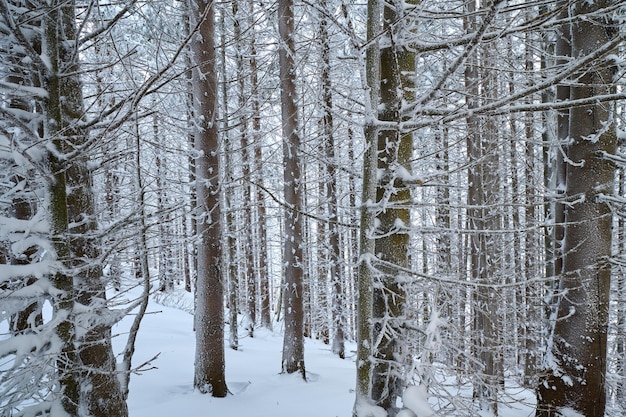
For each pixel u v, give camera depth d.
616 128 4.50
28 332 2.58
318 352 11.55
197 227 6.53
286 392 6.69
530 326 7.89
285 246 8.18
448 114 3.33
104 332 3.14
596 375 4.31
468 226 7.20
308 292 16.23
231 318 10.77
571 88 4.51
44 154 2.68
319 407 5.98
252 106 11.99
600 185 4.37
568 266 4.50
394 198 3.56
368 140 2.96
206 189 6.41
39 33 3.09
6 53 3.24
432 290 3.57
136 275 3.84
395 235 3.59
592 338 4.31
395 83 3.62
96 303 3.01
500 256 9.19
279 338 14.01
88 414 2.90
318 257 15.94
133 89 3.10
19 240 2.62
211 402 5.96
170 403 5.88
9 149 2.57
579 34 4.28
